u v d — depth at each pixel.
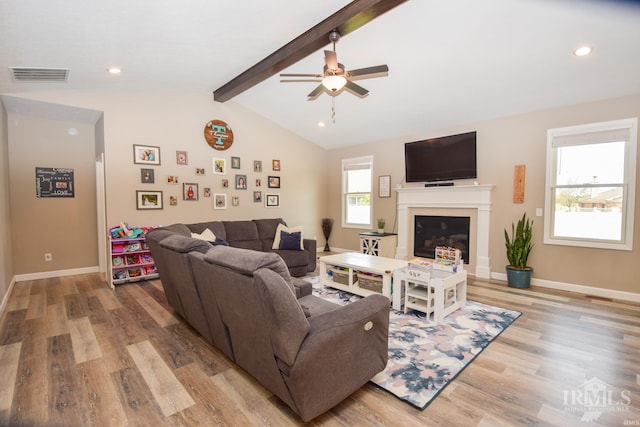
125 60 3.29
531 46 2.97
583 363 2.17
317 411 1.55
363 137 6.05
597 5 2.39
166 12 2.44
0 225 3.23
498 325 2.81
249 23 2.81
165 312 3.17
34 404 1.73
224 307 1.88
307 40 3.03
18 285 4.14
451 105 4.36
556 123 3.96
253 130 5.73
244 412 1.68
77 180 4.77
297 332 1.45
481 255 4.58
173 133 4.79
